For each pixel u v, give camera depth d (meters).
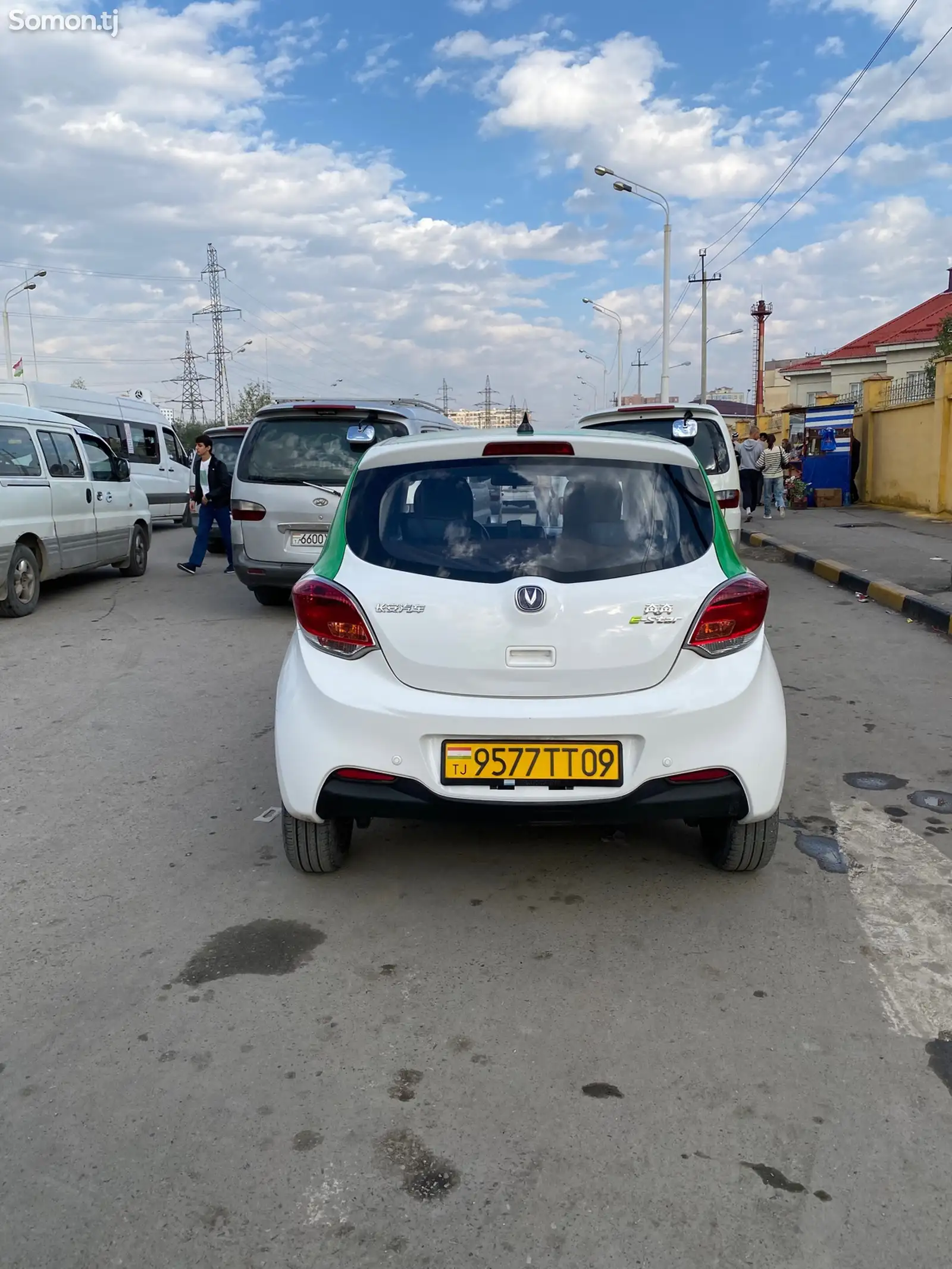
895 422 19.98
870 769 5.20
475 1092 2.68
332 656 3.48
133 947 3.46
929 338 33.72
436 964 3.32
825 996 3.11
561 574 3.38
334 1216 2.27
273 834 4.43
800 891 3.81
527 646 3.32
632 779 3.32
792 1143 2.47
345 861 4.07
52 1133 2.54
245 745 5.72
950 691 6.75
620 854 4.14
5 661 7.93
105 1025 3.00
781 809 4.64
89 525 11.06
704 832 4.18
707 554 3.51
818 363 45.19
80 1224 2.25
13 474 9.63
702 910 3.66
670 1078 2.73
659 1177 2.37
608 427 10.58
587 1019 3.00
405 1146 2.48
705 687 3.36
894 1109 2.59
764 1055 2.82
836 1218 2.24
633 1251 2.16
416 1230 2.23
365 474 3.70
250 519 9.23
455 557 3.45
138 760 5.49
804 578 12.07
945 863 4.04
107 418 18.22
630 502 3.53
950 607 8.92
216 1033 2.95
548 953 3.38
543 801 3.30
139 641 8.66
